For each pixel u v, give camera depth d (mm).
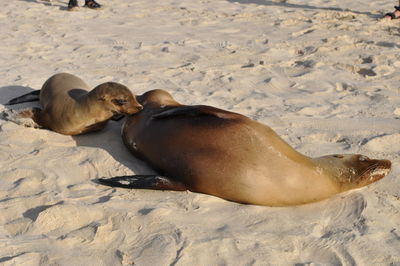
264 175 8672
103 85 10664
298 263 7461
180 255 7402
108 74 16031
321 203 9039
